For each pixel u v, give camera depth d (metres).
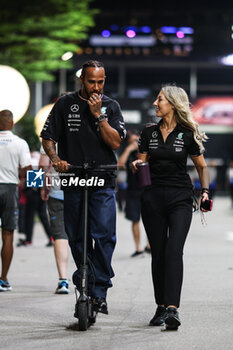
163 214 17.53
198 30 124.38
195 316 18.34
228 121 123.00
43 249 36.69
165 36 124.38
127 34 123.31
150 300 21.03
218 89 131.38
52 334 16.28
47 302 20.80
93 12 63.28
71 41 65.62
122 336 16.03
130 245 39.41
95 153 17.22
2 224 23.02
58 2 60.12
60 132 17.53
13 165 23.02
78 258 17.66
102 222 17.11
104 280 17.17
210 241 40.97
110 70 129.62
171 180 17.42
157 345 15.12
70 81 122.12
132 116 118.50
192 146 17.53
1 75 44.19
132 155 33.28
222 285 23.83
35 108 101.62
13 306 20.09
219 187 110.06
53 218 22.88
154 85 130.25
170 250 16.92
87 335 16.16
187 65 128.00
